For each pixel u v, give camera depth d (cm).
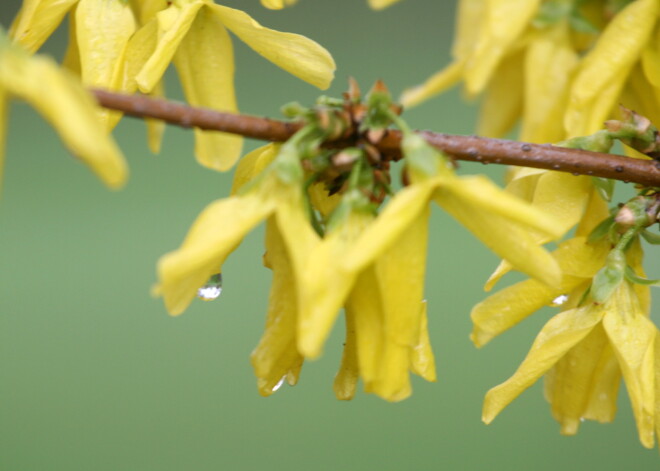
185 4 42
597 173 41
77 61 44
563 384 42
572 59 44
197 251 38
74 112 36
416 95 44
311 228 38
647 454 66
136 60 42
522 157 41
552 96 44
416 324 38
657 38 43
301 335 37
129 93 42
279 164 38
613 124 42
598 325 42
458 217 38
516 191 43
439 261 75
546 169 41
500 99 45
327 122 39
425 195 37
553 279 38
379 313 38
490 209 37
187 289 39
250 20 42
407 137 38
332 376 72
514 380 41
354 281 38
